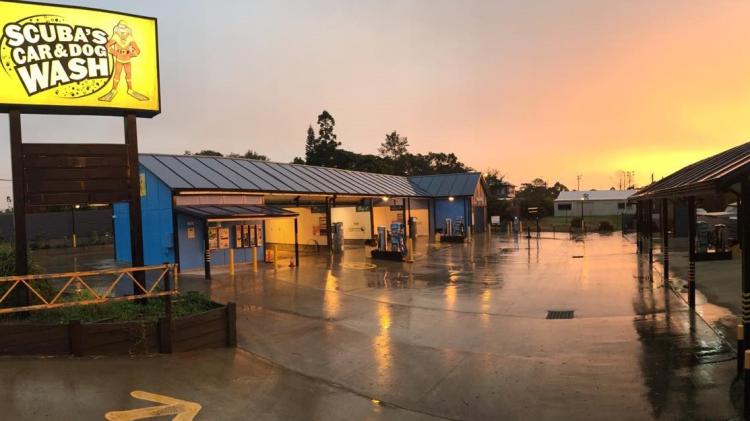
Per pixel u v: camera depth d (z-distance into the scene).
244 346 8.41
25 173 8.45
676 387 6.28
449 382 6.84
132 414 5.07
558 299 12.36
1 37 8.33
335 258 22.33
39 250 28.06
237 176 21.83
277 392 6.28
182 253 18.38
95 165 9.01
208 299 9.14
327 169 30.28
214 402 5.66
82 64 8.92
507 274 16.94
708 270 15.76
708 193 8.78
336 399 6.20
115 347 7.04
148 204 19.58
